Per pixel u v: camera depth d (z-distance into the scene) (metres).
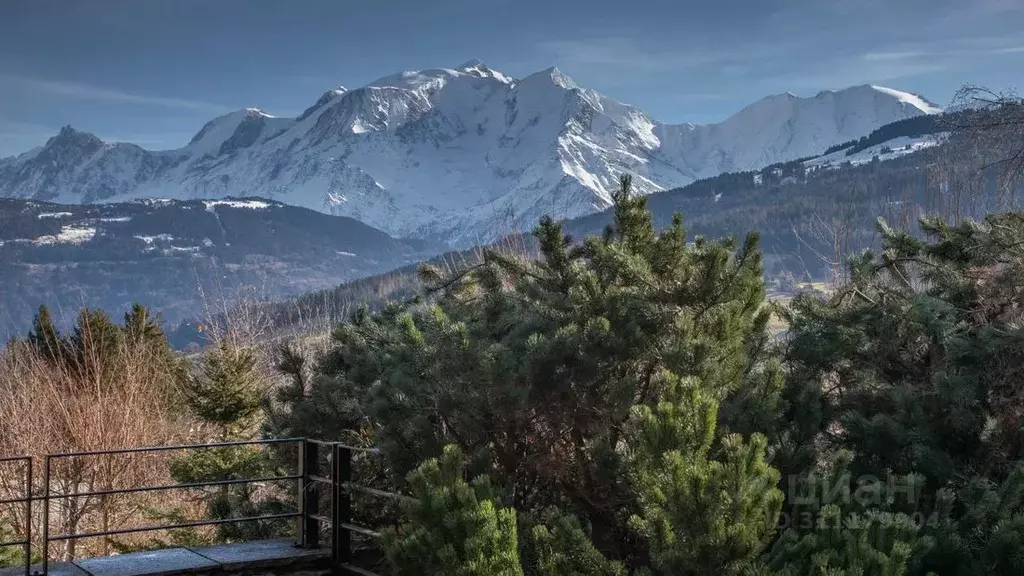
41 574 8.34
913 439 7.66
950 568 6.43
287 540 9.98
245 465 13.72
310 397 11.77
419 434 8.25
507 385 7.84
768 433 7.85
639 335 8.23
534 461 8.16
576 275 8.88
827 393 9.07
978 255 9.68
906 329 8.98
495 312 10.24
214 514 12.46
